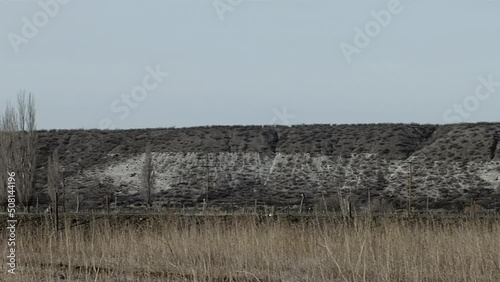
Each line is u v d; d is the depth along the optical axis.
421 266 25.80
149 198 76.56
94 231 33.34
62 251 30.38
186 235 29.97
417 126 108.12
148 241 30.28
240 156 100.00
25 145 61.97
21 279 25.69
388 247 25.52
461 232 28.34
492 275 25.84
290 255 29.16
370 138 102.38
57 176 67.12
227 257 28.94
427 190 81.94
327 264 26.41
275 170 95.81
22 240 32.47
